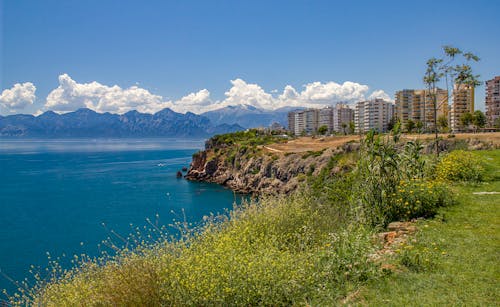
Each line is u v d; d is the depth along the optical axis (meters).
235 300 6.04
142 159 163.00
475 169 16.23
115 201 60.19
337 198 12.06
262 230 9.04
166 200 60.97
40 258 31.48
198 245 7.80
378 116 145.88
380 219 10.17
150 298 6.17
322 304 5.94
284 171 71.94
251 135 120.69
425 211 10.83
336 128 185.00
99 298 6.38
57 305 7.05
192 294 5.99
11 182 85.62
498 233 8.59
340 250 7.00
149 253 7.43
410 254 7.30
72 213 51.06
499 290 5.82
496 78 112.44
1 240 37.84
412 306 5.52
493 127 93.44
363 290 6.18
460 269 6.68
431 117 71.88
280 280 6.38
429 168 16.69
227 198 63.16
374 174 10.79
